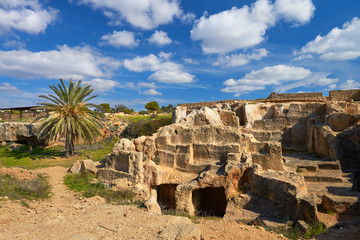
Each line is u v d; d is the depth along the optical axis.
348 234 7.56
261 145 16.08
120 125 47.41
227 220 10.85
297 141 23.16
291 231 9.27
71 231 7.55
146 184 17.02
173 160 17.77
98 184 17.78
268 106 26.30
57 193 15.43
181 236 6.82
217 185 14.12
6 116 56.97
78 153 37.00
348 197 10.35
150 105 99.00
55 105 33.47
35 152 38.56
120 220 8.73
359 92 26.50
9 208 9.95
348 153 16.77
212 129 17.58
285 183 11.02
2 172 17.20
